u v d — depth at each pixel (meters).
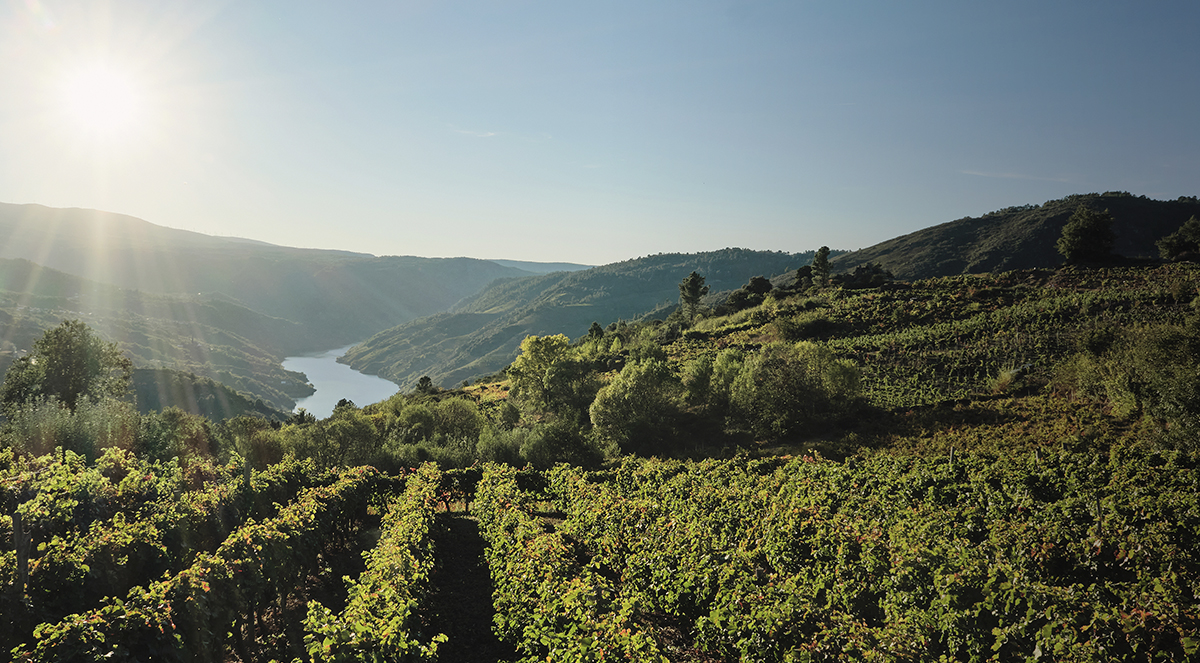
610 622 9.75
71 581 10.73
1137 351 34.59
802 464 27.36
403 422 56.53
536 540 14.67
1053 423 34.16
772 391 43.84
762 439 42.75
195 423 51.94
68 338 56.56
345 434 45.19
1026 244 172.62
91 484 16.48
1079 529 15.09
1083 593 10.62
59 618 10.30
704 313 105.50
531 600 11.76
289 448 43.47
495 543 16.11
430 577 16.25
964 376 45.31
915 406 41.66
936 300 68.62
